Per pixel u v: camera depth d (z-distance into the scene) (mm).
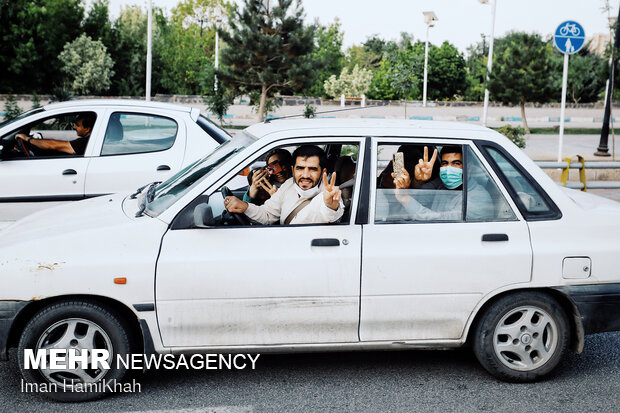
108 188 6852
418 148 4215
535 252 4113
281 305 3979
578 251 4148
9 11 38719
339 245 4000
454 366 4641
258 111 23953
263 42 21875
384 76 48812
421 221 4121
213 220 3885
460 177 4188
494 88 32469
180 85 52594
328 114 38062
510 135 22500
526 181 4211
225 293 3928
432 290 4062
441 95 55906
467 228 4113
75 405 3969
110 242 3906
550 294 4258
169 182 4574
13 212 6738
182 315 3928
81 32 45438
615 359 4836
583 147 25547
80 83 41938
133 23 55625
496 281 4098
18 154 6883
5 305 3799
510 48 33469
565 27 13594
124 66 47781
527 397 4148
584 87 49000
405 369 4582
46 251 3865
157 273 3871
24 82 40656
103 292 3838
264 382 4344
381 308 4051
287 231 4004
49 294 3811
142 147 7066
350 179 4258
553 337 4250
